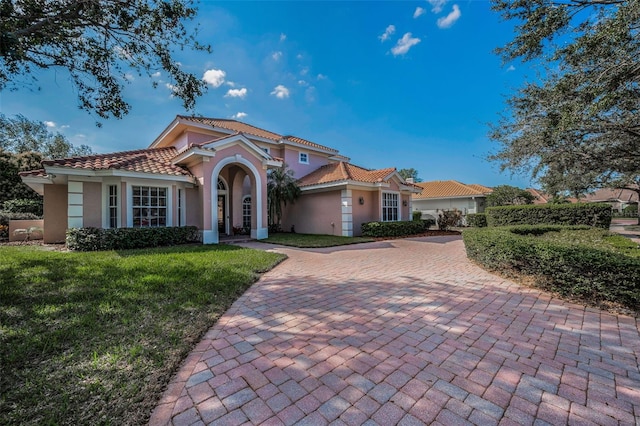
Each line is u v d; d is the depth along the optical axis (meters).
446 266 8.02
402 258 9.35
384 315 4.36
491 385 2.60
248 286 5.95
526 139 8.91
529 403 2.35
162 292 5.11
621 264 4.48
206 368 2.90
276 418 2.19
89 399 2.37
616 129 7.52
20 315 3.95
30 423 2.08
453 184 32.19
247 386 2.60
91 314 4.05
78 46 6.53
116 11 5.90
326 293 5.51
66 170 10.12
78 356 3.01
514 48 7.00
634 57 5.37
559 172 10.48
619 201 41.41
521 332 3.74
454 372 2.81
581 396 2.44
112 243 10.18
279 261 8.52
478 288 5.83
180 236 11.96
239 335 3.68
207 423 2.14
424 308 4.67
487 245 7.35
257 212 14.57
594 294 4.85
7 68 5.96
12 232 13.62
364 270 7.52
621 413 2.23
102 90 7.32
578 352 3.21
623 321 4.09
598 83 5.91
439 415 2.21
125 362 2.94
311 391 2.52
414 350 3.26
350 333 3.72
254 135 18.66
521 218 18.09
